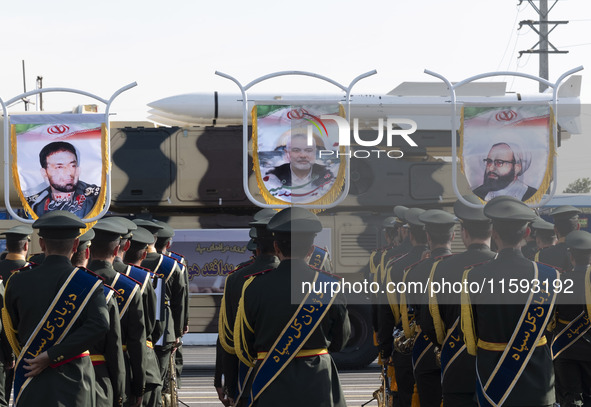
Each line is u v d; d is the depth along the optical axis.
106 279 25.72
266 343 20.75
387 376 31.44
